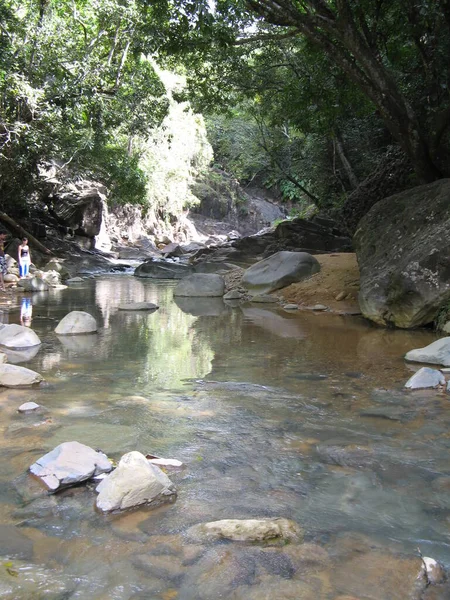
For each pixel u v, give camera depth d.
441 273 9.12
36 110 20.16
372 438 4.38
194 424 4.66
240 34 18.53
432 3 10.48
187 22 12.99
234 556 2.75
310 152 29.28
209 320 10.69
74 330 8.91
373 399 5.43
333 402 5.32
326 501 3.34
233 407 5.14
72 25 21.25
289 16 11.37
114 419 4.74
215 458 3.96
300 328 9.72
